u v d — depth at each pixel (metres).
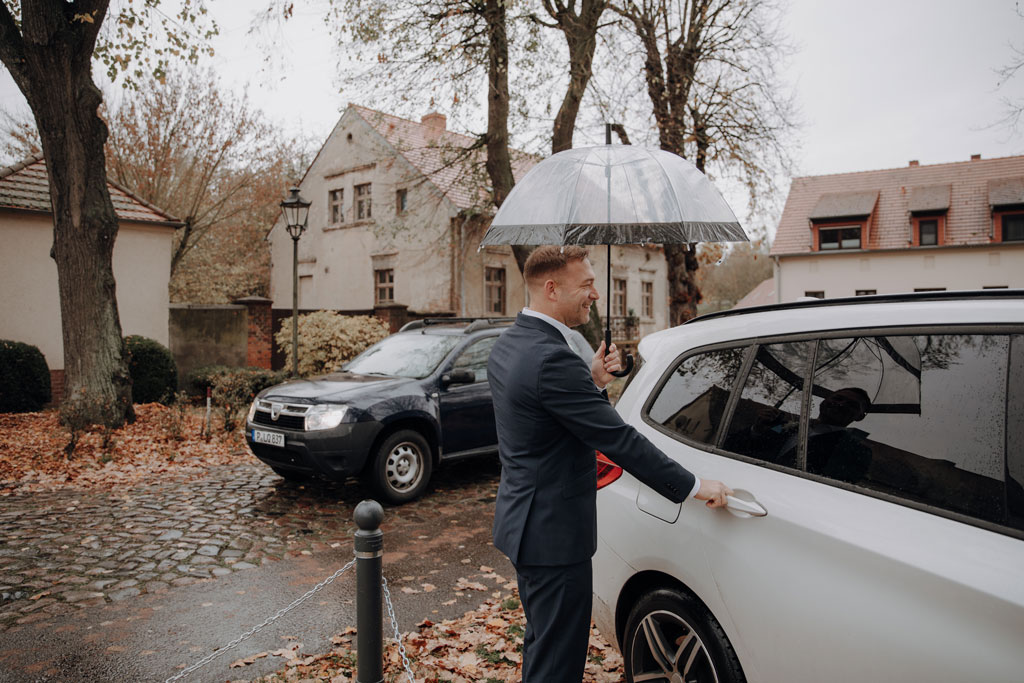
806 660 1.77
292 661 3.29
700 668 2.17
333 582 4.41
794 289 33.19
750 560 1.97
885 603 1.62
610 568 2.58
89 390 9.45
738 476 2.13
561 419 1.97
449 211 20.14
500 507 2.12
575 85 12.95
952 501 1.65
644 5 15.73
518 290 23.14
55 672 3.19
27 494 6.48
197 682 3.10
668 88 16.78
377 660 2.53
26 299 13.27
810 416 2.04
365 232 23.50
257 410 6.51
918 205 31.45
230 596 4.15
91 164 9.34
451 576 4.56
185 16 10.51
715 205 2.46
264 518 5.80
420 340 7.48
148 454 8.22
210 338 15.76
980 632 1.45
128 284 14.73
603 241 2.25
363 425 6.00
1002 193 30.03
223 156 24.25
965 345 1.76
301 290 26.69
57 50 8.84
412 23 12.07
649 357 2.82
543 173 2.47
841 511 1.82
